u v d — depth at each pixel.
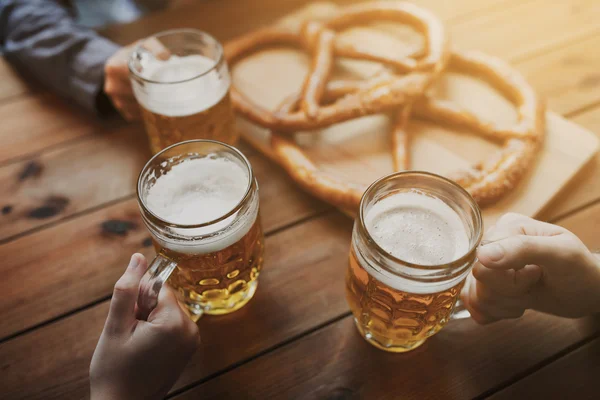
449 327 0.83
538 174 0.98
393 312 0.68
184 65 1.00
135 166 1.07
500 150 1.00
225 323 0.84
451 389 0.77
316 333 0.83
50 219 0.98
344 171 1.02
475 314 0.77
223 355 0.81
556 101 1.16
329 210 1.00
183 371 0.79
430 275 0.58
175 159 0.75
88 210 1.00
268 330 0.83
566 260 0.69
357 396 0.77
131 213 0.99
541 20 1.36
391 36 1.32
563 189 0.97
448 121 1.09
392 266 0.59
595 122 1.11
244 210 0.67
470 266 0.62
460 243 0.67
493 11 1.40
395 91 1.04
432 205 0.70
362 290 0.70
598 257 0.81
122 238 0.95
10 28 1.23
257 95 1.18
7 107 1.19
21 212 0.99
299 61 1.27
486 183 0.92
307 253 0.93
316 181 0.96
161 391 0.71
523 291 0.73
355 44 1.20
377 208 0.70
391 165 1.03
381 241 0.66
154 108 0.91
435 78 1.09
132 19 1.38
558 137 1.04
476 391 0.77
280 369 0.79
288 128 1.04
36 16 1.21
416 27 1.24
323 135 1.10
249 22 1.38
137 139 1.12
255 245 0.77
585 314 0.79
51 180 1.05
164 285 0.72
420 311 0.66
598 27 1.33
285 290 0.88
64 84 1.16
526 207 0.93
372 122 1.12
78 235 0.96
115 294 0.66
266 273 0.91
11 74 1.26
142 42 0.98
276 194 1.02
